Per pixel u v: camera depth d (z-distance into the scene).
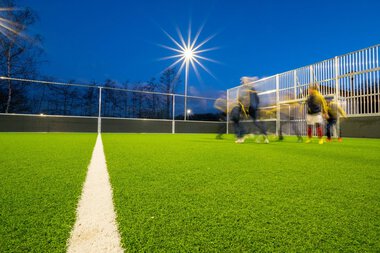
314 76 10.13
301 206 1.17
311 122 6.61
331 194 1.37
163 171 2.00
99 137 7.51
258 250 0.77
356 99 8.50
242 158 2.85
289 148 4.32
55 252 0.75
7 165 2.22
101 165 2.26
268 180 1.71
